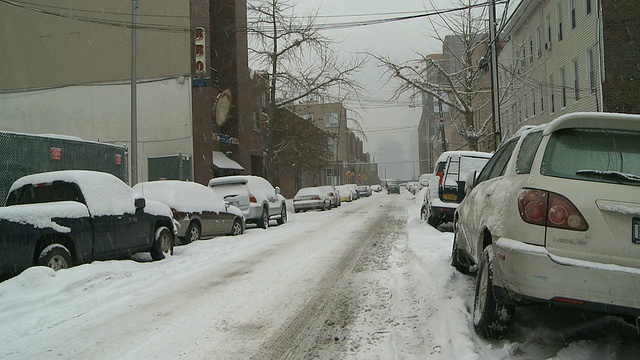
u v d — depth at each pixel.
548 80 29.83
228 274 8.66
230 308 6.44
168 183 13.37
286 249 11.59
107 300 6.94
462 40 30.33
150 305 6.66
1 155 12.81
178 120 25.58
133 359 4.73
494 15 20.69
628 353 4.37
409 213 22.84
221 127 31.27
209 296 7.09
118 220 9.34
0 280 8.08
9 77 27.55
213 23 31.20
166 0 25.83
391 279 7.93
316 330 5.52
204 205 14.00
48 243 8.10
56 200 8.96
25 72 27.42
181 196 13.27
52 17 27.19
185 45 25.72
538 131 4.84
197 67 25.70
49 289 7.09
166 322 5.88
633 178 4.05
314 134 41.00
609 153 4.30
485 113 46.41
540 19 30.88
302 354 4.82
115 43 26.61
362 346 4.98
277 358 4.73
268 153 32.56
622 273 3.79
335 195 33.28
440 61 31.78
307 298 6.89
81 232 8.47
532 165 4.39
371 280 7.98
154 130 25.73
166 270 9.11
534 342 4.66
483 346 4.59
